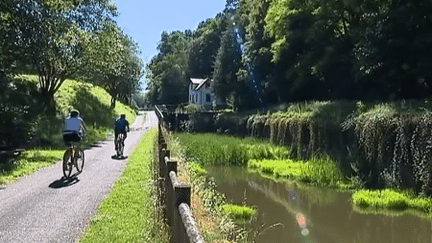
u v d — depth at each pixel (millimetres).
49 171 13320
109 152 19703
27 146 19141
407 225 10930
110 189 10172
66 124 12289
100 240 6047
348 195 14656
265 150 23328
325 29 28609
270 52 41281
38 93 34844
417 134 14141
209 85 85375
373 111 17000
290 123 24094
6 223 7137
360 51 22172
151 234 6164
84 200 8961
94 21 31719
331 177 16797
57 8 21953
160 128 19703
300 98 36062
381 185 15320
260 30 43344
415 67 20609
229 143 25922
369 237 9898
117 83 61031
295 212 12281
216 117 42875
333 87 30234
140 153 18344
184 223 3582
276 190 15586
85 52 32750
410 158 14484
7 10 19406
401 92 21641
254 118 32719
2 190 10102
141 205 8250
